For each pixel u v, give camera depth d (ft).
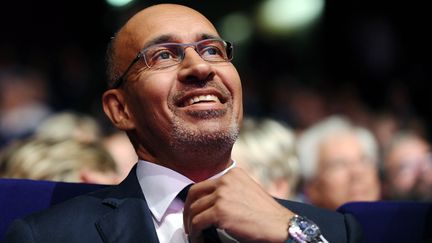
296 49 31.55
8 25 26.66
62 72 25.03
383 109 24.53
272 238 7.93
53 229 8.42
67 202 8.74
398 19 28.81
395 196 15.46
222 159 8.76
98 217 8.58
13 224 8.48
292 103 25.86
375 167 14.73
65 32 26.25
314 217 9.11
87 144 11.33
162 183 8.71
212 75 8.58
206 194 8.16
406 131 20.67
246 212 8.00
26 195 9.17
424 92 25.16
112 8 20.17
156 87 8.54
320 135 15.16
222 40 8.91
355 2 29.66
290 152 11.98
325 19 30.19
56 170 10.89
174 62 8.67
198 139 8.44
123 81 8.87
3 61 25.23
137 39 8.79
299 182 13.46
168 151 8.63
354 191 14.03
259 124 12.12
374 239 9.38
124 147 13.66
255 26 33.40
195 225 8.04
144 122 8.70
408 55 28.40
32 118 22.21
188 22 8.86
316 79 27.55
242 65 30.30
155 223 8.64
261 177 11.66
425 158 15.51
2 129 21.84
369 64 28.55
